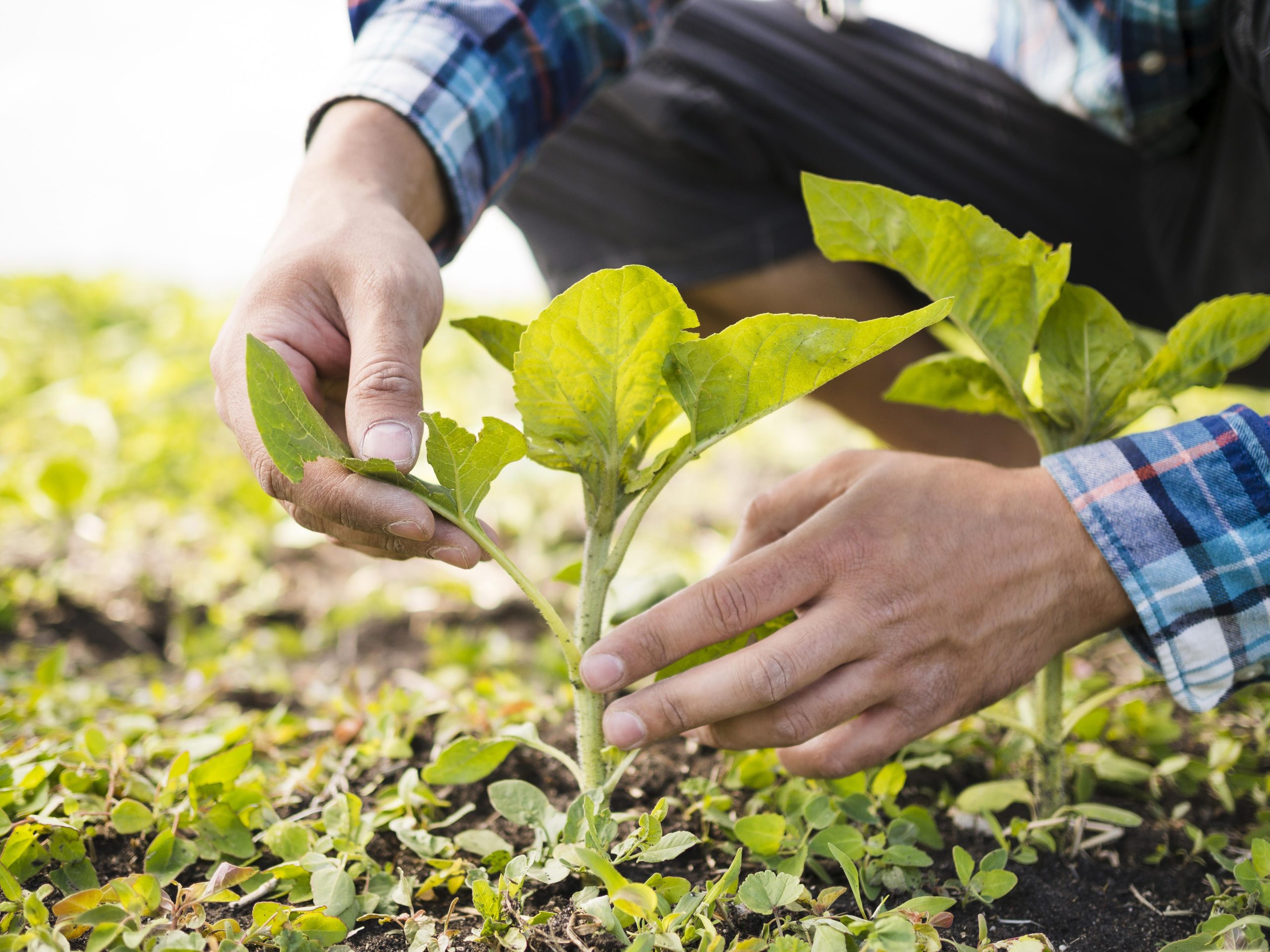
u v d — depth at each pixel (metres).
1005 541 1.03
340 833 1.11
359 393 0.98
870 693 1.02
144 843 1.13
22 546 2.45
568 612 2.47
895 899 1.05
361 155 1.23
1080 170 1.84
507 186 1.50
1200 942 0.93
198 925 0.94
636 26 1.59
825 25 1.98
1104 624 1.08
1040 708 1.20
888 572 1.01
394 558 1.12
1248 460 1.02
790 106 1.91
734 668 0.97
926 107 1.91
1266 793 1.31
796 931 0.94
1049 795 1.20
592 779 1.04
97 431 3.08
